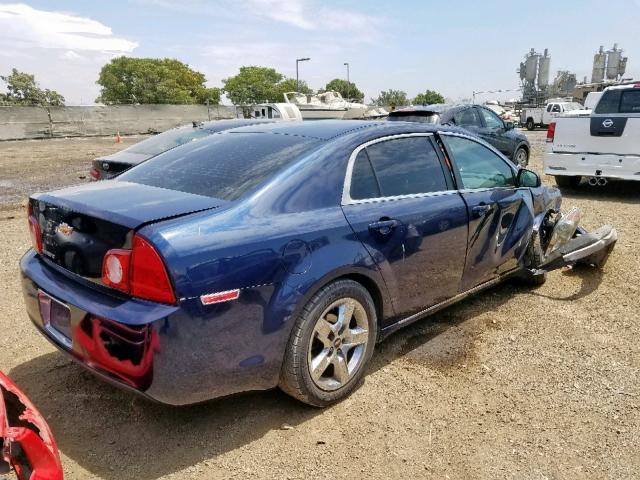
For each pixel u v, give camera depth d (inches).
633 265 218.7
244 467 101.0
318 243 110.1
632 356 144.1
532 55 1851.6
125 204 103.2
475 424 114.6
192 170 125.3
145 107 1365.7
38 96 2689.5
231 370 99.8
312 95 1142.3
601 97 363.6
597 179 366.9
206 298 93.8
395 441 108.8
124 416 116.6
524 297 186.4
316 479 98.0
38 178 502.3
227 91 3887.8
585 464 102.6
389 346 149.9
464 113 434.9
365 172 127.1
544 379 132.4
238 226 101.0
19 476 77.5
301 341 108.2
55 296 103.8
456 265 148.3
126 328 91.5
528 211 176.9
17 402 88.3
